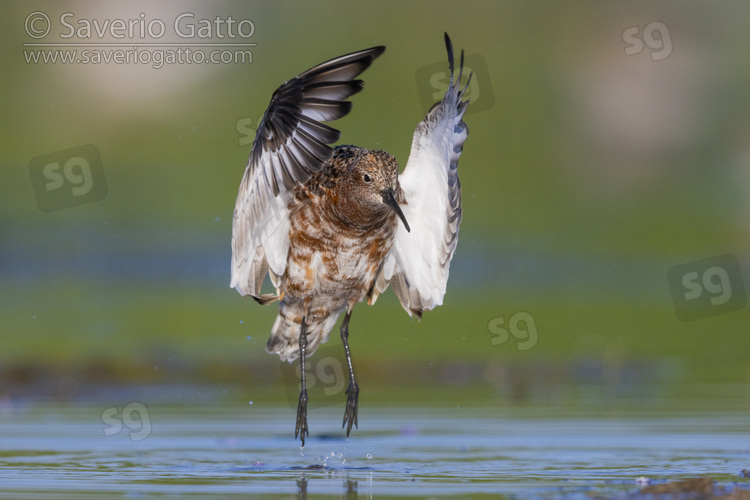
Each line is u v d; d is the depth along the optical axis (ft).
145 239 85.35
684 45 109.70
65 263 77.77
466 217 94.79
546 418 37.19
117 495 24.82
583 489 25.44
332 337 55.36
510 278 75.41
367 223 29.45
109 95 104.42
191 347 53.06
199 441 32.96
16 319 59.31
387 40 109.60
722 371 49.37
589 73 110.83
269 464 29.25
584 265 81.25
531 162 103.04
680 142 105.60
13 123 102.22
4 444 32.12
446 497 24.59
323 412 39.47
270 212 29.22
